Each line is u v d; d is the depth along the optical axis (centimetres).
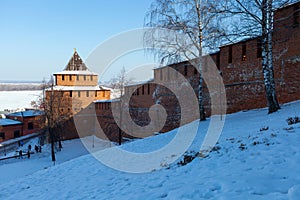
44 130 2278
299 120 633
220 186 329
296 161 362
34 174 821
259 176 336
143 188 428
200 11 1219
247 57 1355
